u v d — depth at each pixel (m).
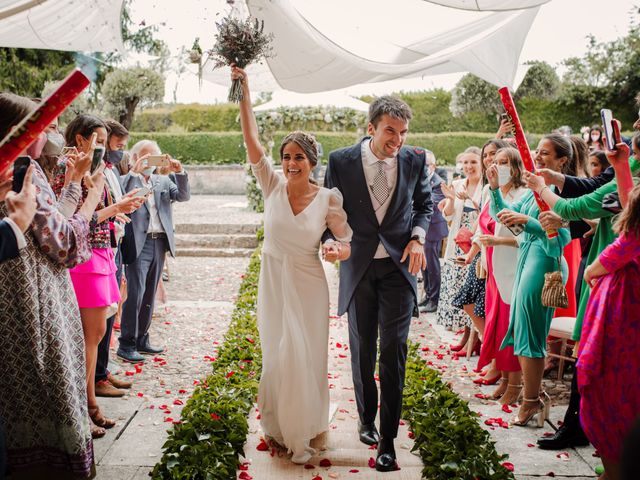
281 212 3.61
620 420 3.06
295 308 3.61
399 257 3.65
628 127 22.09
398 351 3.59
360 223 3.69
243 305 6.92
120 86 18.14
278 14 4.96
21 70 19.38
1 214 2.83
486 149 5.73
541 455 3.85
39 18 5.44
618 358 3.06
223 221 12.91
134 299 5.73
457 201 6.43
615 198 3.30
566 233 4.25
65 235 3.01
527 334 4.21
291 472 3.51
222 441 3.57
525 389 4.29
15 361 2.93
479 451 3.47
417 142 22.67
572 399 3.93
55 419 3.01
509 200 5.04
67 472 3.08
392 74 6.50
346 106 13.75
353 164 3.70
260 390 3.73
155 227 5.84
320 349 3.72
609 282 3.10
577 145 4.72
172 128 25.48
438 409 3.99
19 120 2.79
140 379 5.28
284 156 3.61
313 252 3.69
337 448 3.80
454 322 6.23
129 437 4.05
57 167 3.90
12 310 2.91
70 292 3.17
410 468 3.58
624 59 21.89
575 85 22.25
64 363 3.00
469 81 19.50
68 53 20.22
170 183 6.00
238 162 23.34
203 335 6.67
